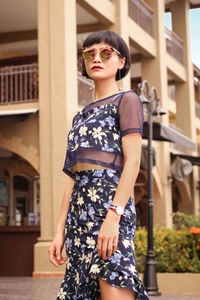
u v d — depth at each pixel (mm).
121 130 2537
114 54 2674
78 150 2555
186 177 21797
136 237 11445
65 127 13594
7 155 19469
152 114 11586
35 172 20297
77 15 16688
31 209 20891
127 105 2543
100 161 2514
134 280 2385
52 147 13625
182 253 10766
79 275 2484
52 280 12359
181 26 23406
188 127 23125
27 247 13984
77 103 14312
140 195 20328
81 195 2523
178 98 23359
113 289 2350
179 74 22422
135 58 20047
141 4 18969
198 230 10648
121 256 2381
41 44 13992
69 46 13938
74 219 2543
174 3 23594
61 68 13773
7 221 19672
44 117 13820
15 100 15055
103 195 2477
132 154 2484
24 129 14203
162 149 19359
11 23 17703
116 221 2387
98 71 2646
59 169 13531
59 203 13461
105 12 16219
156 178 18906
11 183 19875
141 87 11047
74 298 2543
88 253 2465
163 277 10406
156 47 19875
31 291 9844
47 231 13477
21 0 15773
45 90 13883
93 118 2578
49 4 13984
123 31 16953
